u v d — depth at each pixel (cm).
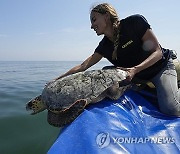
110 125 90
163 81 117
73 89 105
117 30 117
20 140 182
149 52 119
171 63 122
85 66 136
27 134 194
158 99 116
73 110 100
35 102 121
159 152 81
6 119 227
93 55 137
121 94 112
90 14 119
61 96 104
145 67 113
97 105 104
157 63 119
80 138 81
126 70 114
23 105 294
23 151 165
